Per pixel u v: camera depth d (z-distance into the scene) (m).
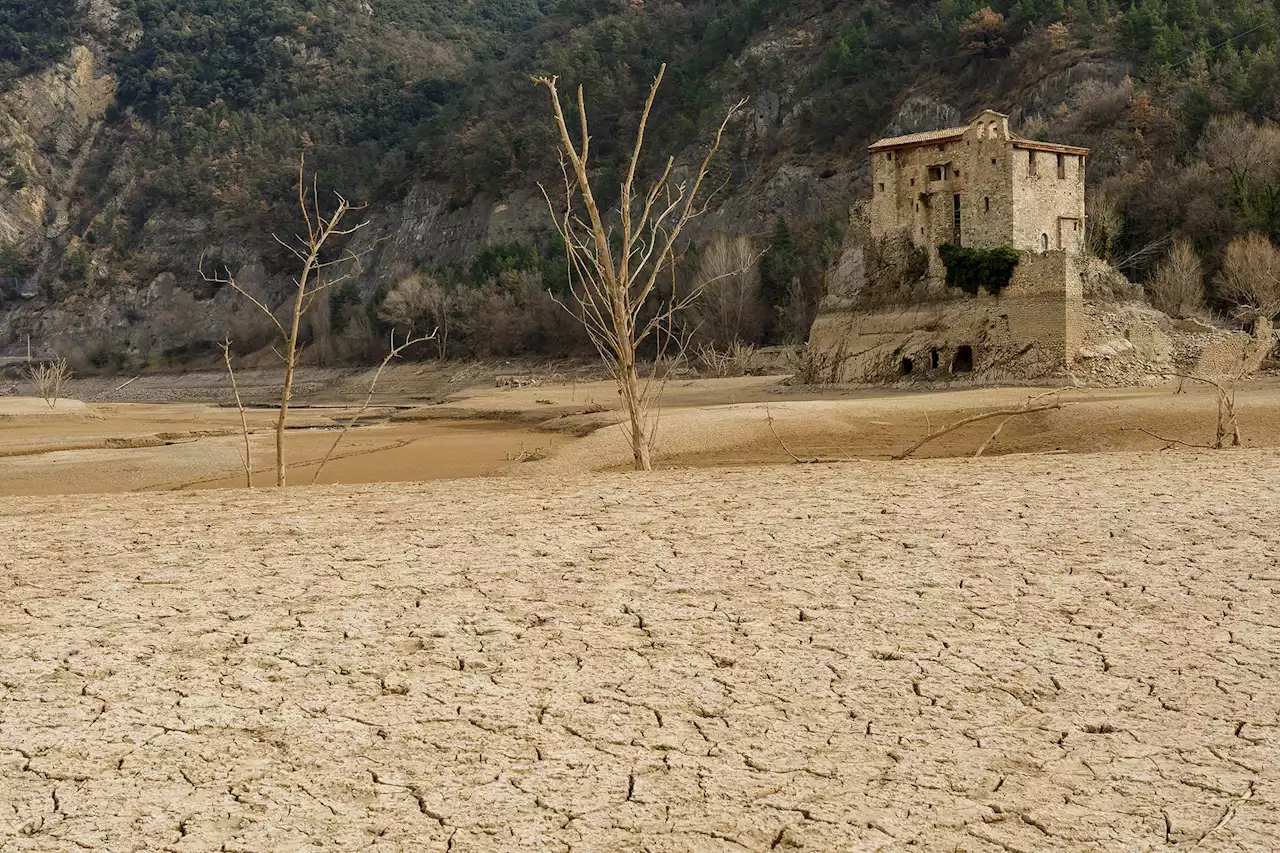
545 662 9.70
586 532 14.80
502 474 39.22
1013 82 156.62
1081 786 7.49
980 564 12.66
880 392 72.06
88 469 43.69
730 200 179.62
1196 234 93.25
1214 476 18.55
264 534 15.23
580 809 7.18
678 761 7.83
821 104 180.50
